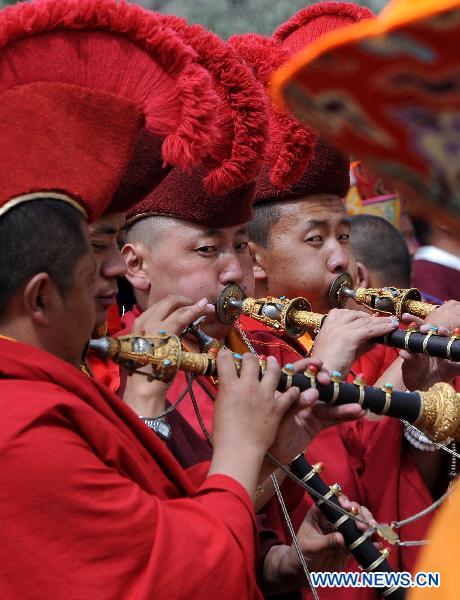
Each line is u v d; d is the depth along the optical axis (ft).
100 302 27.27
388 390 23.94
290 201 40.32
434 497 37.86
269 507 33.09
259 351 37.42
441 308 35.68
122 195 27.22
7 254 20.97
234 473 21.98
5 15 21.71
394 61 10.57
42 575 18.92
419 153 11.89
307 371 24.00
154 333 26.71
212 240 32.83
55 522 19.12
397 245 52.49
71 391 21.13
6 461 19.10
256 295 41.24
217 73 27.84
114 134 22.07
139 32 22.57
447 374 35.45
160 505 20.38
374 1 69.51
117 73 22.65
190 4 73.46
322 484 29.01
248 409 22.77
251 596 20.97
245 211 33.17
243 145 27.99
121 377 29.35
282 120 36.32
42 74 21.90
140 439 22.95
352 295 39.91
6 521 18.97
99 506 19.43
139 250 33.37
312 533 29.86
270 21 73.15
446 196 12.19
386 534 27.91
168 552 19.62
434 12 9.62
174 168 32.63
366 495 36.81
